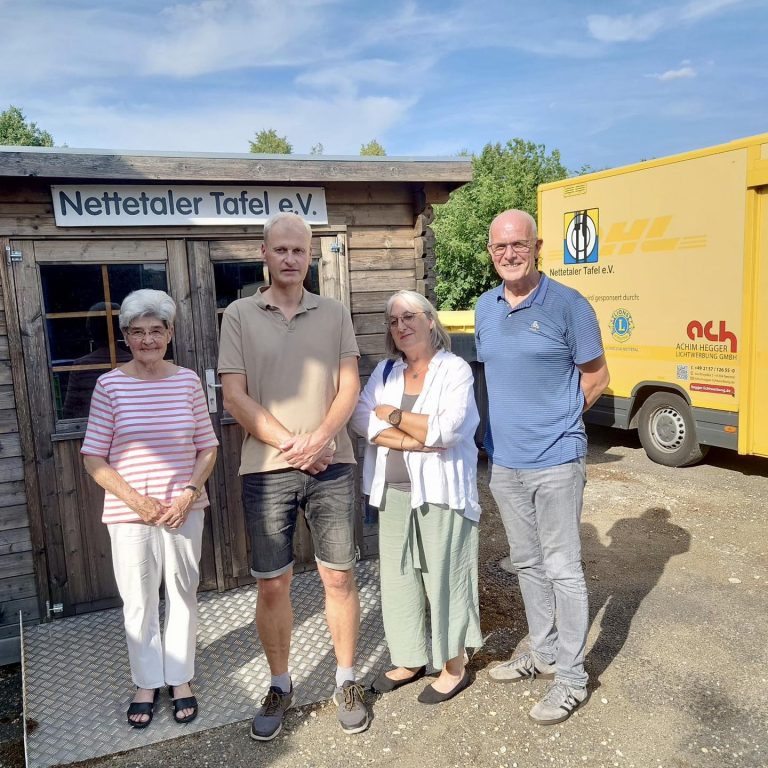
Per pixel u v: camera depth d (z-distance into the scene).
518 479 2.96
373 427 2.78
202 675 3.27
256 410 2.69
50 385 3.78
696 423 6.69
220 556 4.14
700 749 2.75
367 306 4.41
